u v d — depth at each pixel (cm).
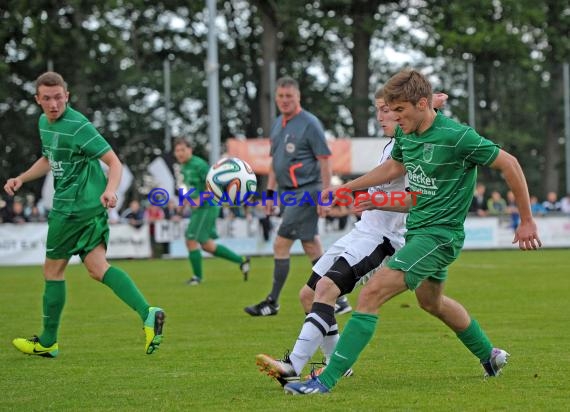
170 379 1838
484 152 1573
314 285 1881
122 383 1802
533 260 5756
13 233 6481
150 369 1962
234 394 1662
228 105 11769
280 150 2909
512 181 1579
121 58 10062
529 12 10794
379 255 1773
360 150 7712
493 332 2472
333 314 1702
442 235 1612
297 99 2892
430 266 1606
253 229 6975
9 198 6944
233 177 2547
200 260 4350
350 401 1560
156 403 1595
